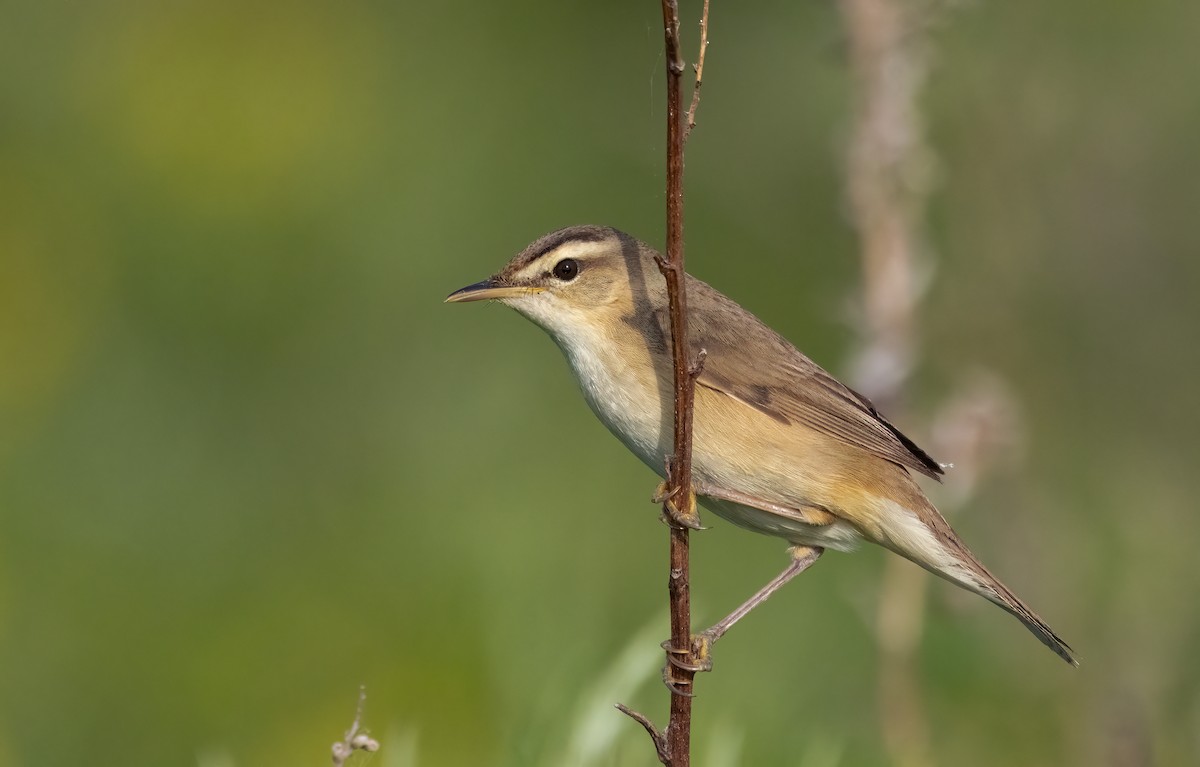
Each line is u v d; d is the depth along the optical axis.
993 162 14.34
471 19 17.14
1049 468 13.61
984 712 11.16
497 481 14.11
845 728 11.13
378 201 15.35
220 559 13.20
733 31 16.25
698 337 8.79
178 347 14.52
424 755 10.97
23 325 14.16
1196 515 13.07
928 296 14.11
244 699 11.88
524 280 9.04
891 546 8.84
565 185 15.98
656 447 8.88
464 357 15.02
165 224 14.81
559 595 12.23
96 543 13.14
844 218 10.62
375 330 14.92
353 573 13.00
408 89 16.09
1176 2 14.55
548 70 16.70
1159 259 14.32
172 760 11.53
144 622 12.49
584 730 8.77
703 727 10.72
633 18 16.61
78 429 13.86
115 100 15.20
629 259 9.08
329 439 14.39
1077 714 10.91
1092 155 14.44
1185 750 10.46
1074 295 14.29
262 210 14.97
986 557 12.02
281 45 15.73
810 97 15.83
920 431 10.38
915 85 10.57
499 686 11.27
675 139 6.61
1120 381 14.16
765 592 8.86
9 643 12.21
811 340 15.22
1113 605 11.76
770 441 8.68
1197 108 14.48
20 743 11.52
